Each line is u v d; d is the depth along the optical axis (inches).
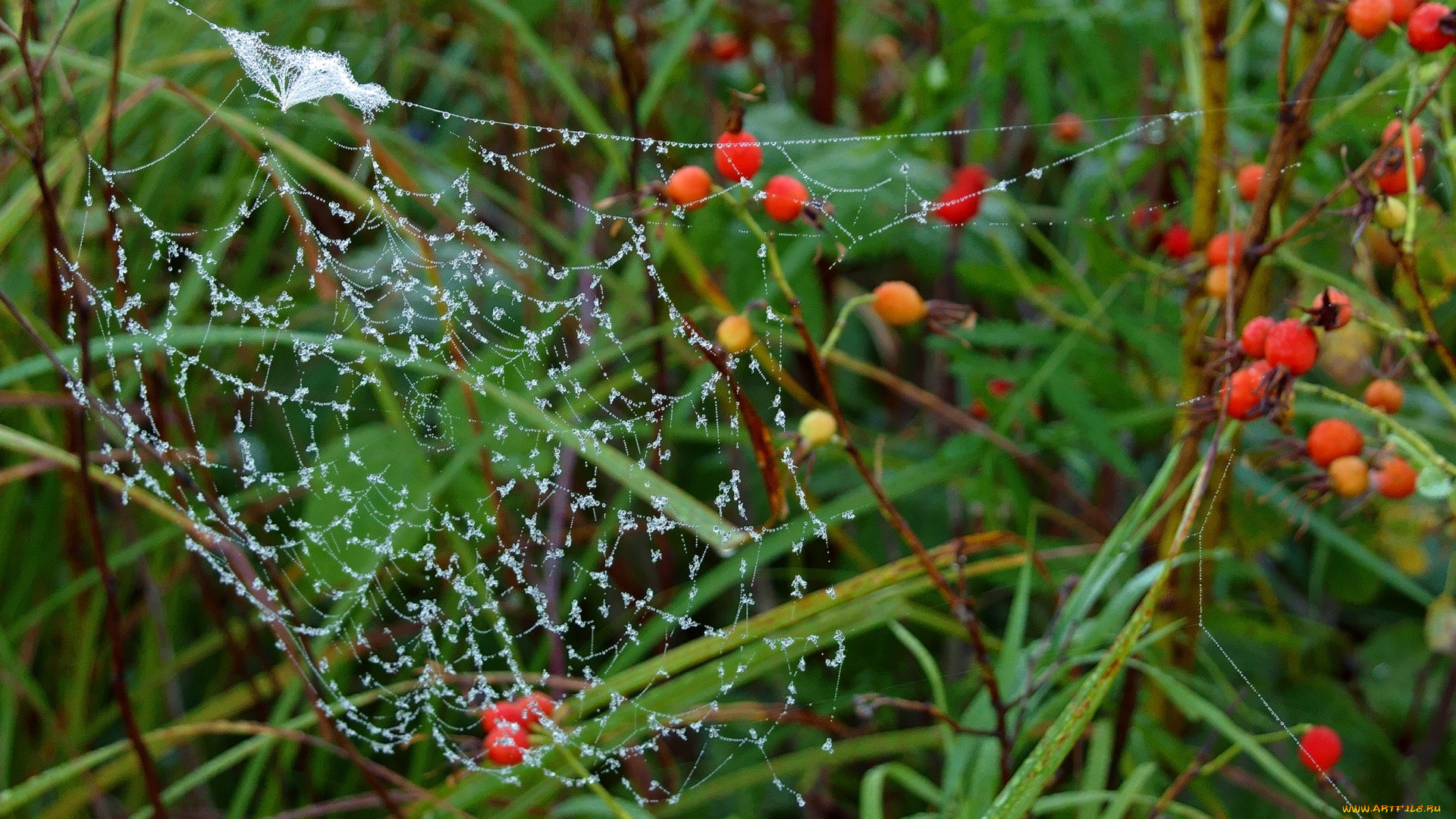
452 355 47.9
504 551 46.3
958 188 46.0
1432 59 41.1
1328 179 44.1
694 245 46.8
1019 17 45.0
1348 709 45.6
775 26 53.9
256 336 43.3
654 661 42.7
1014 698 41.6
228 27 47.7
